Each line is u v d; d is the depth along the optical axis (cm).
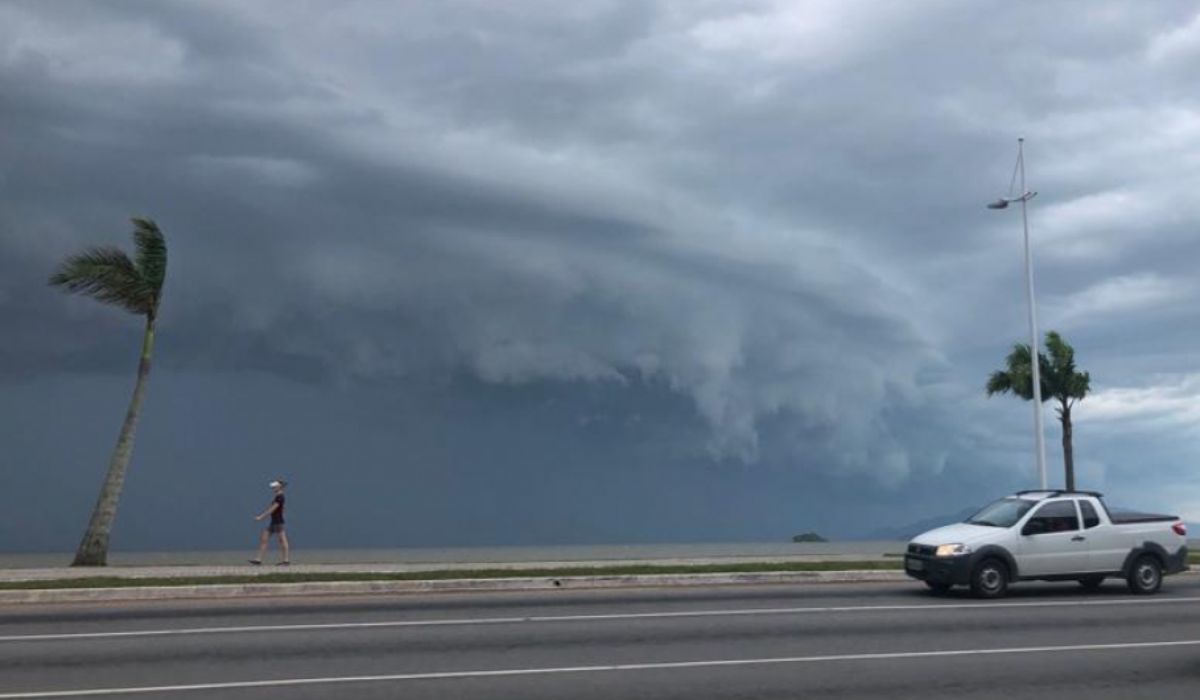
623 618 1616
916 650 1323
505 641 1386
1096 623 1580
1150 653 1309
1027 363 3484
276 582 2016
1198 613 1705
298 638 1406
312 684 1098
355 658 1255
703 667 1202
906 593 2016
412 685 1095
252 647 1333
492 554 3192
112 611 1723
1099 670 1196
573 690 1076
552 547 3831
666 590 2086
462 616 1644
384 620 1594
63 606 1802
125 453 2623
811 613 1683
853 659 1256
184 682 1108
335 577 2092
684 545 3988
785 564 2447
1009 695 1066
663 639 1407
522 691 1070
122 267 2614
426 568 2353
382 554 3209
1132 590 1975
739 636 1435
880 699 1045
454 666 1203
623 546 3941
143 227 2669
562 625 1536
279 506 2502
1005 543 1914
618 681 1120
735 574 2244
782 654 1289
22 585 1923
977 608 1759
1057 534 1944
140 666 1199
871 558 2738
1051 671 1189
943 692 1078
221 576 2119
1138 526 1991
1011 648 1342
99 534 2556
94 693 1052
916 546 1970
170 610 1738
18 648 1323
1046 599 1905
